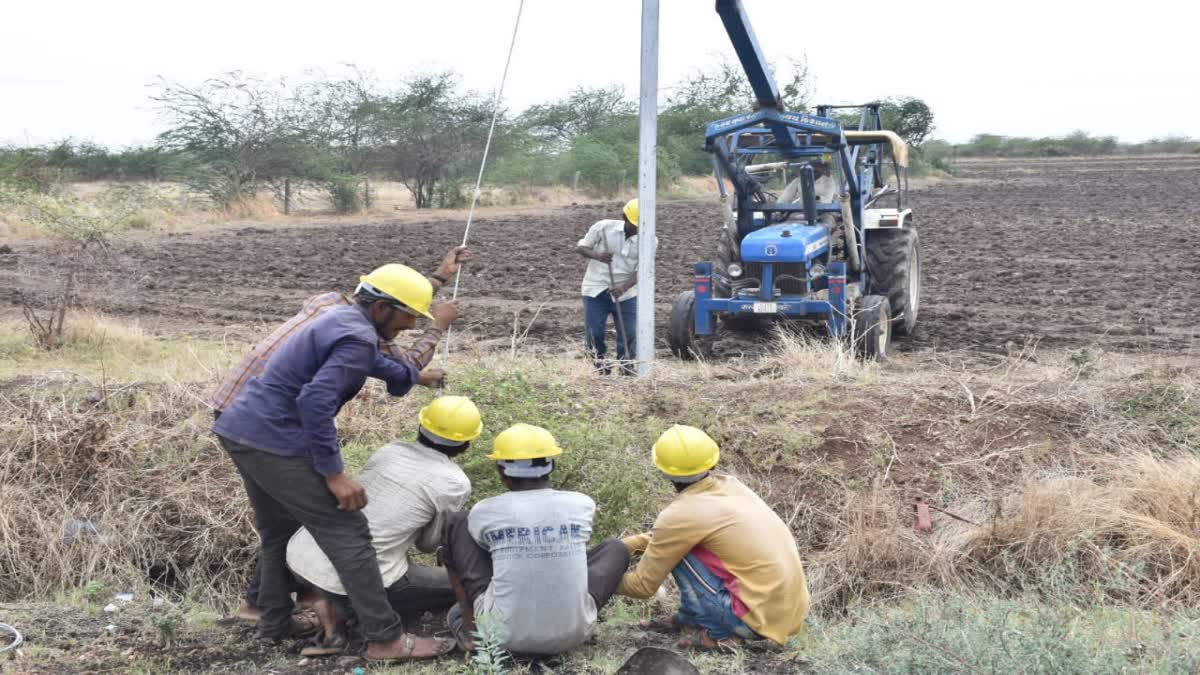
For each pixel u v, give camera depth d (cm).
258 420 460
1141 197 3566
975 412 744
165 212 2644
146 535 645
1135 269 1722
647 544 529
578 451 629
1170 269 1709
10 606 568
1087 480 666
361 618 484
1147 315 1303
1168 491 638
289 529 511
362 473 503
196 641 527
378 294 474
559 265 1886
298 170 3105
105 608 574
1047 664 413
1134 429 731
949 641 430
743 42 913
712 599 495
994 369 952
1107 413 747
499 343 1145
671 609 575
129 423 723
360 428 719
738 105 4534
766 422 735
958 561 616
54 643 519
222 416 468
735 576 491
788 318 1164
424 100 3453
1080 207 3127
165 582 639
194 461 691
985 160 8306
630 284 934
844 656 453
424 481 494
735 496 500
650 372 858
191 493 667
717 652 495
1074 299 1442
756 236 1047
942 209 3098
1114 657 422
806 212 1077
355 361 454
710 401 763
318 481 465
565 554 471
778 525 500
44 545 627
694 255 2017
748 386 796
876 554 614
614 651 503
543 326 1272
